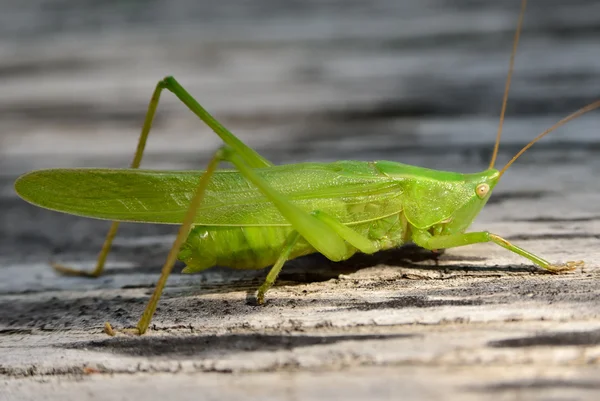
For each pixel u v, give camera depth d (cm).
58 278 18
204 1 33
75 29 29
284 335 16
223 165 20
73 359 16
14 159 21
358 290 17
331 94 22
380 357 16
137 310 17
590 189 19
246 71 25
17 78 25
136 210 17
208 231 17
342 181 18
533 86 22
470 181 18
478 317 16
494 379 16
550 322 16
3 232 19
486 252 18
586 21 27
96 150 21
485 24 27
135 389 16
